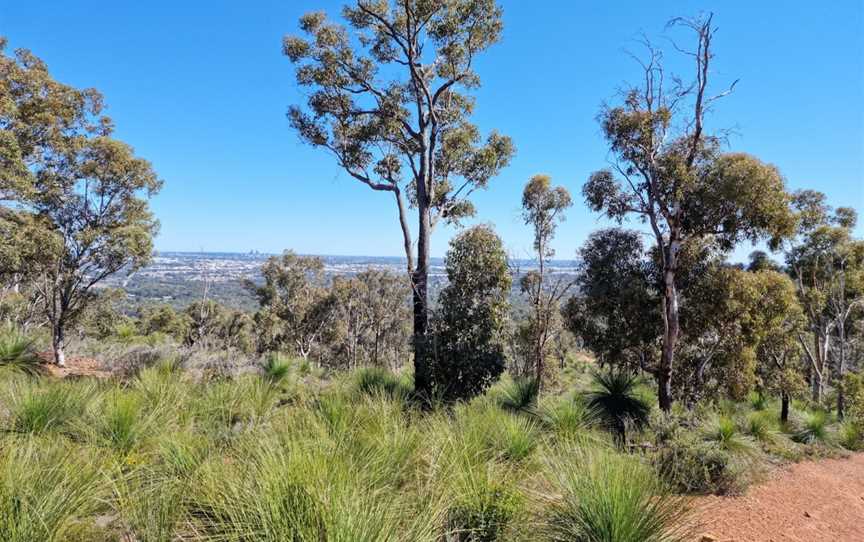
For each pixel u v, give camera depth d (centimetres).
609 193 1357
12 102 1441
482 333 986
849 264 2541
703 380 1434
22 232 1355
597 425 852
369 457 394
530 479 425
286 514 255
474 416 589
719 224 1263
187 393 707
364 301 4172
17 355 960
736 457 743
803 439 1258
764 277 1380
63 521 294
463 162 1419
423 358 996
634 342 1442
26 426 483
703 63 1200
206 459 387
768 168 1161
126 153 1603
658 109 1239
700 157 1277
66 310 1491
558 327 1848
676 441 703
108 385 756
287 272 4106
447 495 338
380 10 1300
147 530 289
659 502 342
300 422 497
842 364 2456
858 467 993
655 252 1421
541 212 1794
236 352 1384
